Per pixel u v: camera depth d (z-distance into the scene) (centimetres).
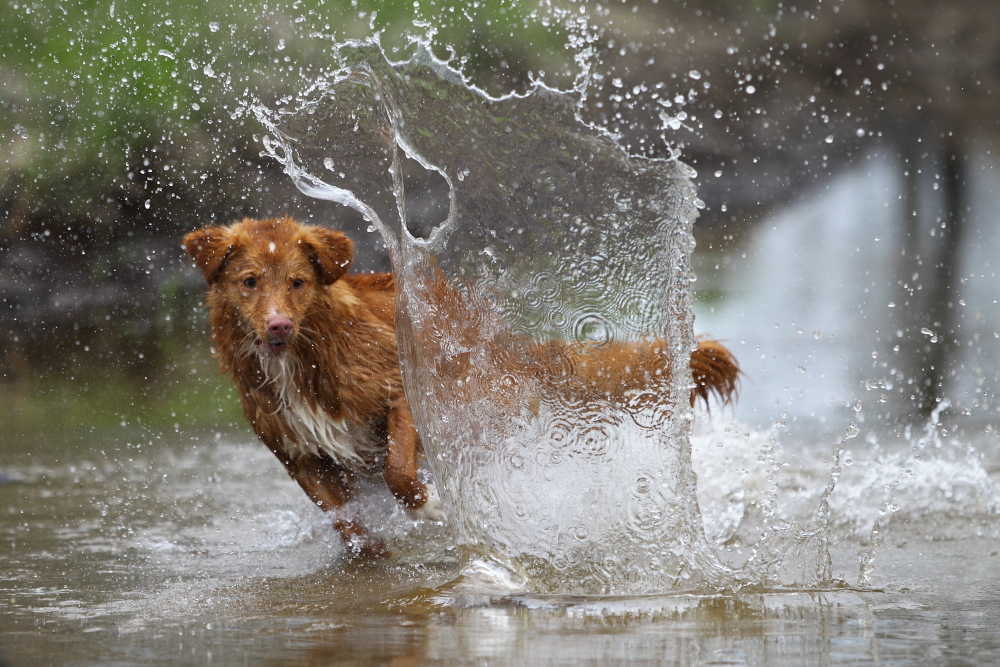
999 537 831
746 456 1120
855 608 612
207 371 1972
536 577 697
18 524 959
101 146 2575
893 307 2347
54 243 2670
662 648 521
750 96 4206
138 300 2661
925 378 1667
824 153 4362
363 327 930
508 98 927
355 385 909
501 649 523
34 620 611
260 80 2448
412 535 885
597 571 698
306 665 498
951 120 4406
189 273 2686
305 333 893
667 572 698
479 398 812
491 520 744
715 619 588
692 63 4031
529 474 768
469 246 880
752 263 3198
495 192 897
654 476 763
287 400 905
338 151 915
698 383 1023
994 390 1571
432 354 825
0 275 2612
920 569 729
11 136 2612
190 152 2581
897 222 3797
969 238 3403
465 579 704
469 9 3138
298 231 912
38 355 2106
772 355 1878
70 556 829
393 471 885
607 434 789
